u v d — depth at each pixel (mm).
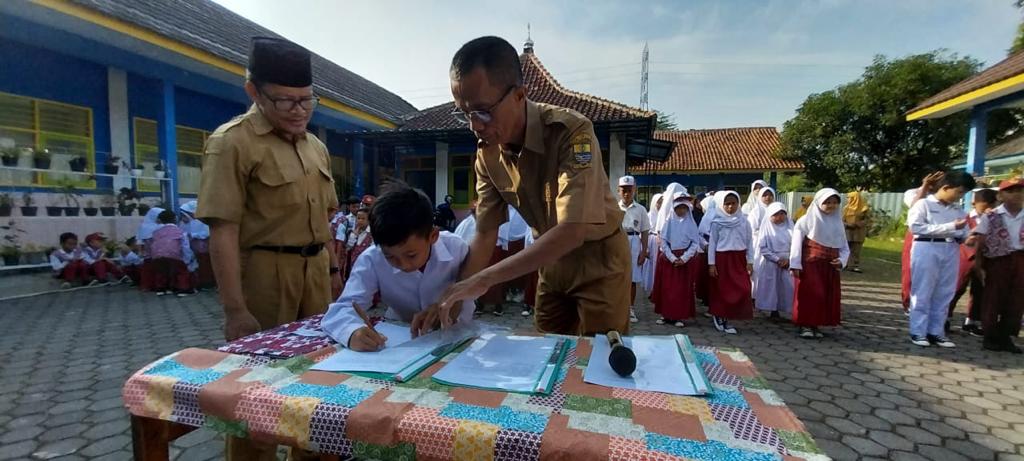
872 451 2424
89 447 2305
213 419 1056
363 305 1663
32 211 6270
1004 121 17469
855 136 19219
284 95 1715
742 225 4742
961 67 17609
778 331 4887
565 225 1447
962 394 3162
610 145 9516
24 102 6660
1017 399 3078
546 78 11359
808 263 4488
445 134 9953
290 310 1949
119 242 7008
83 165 7090
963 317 5535
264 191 1841
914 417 2812
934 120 17781
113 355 3717
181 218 6789
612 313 1951
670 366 1221
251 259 1883
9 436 2404
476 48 1415
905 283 4863
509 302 6148
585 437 854
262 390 1066
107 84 7547
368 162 12398
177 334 4344
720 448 819
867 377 3490
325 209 2111
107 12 5664
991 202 4305
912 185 19328
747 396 1042
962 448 2455
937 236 4211
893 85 17953
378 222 1416
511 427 893
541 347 1385
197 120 8953
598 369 1198
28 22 5613
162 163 7578
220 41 8109
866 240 13992
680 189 5395
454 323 1612
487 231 1939
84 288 6469
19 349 3844
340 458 1059
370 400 1017
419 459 908
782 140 19969
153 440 1172
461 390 1074
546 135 1634
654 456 796
